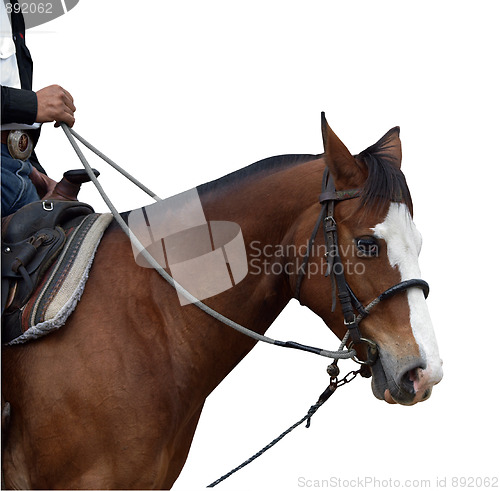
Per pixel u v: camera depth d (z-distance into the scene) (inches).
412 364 189.2
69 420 190.7
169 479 210.8
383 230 191.0
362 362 199.0
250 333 199.9
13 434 197.8
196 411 212.2
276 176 205.6
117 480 191.8
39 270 200.1
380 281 192.5
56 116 210.8
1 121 208.8
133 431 191.8
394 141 206.7
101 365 192.1
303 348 199.6
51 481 193.3
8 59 221.8
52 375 192.4
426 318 191.5
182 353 198.4
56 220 208.1
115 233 208.1
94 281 201.0
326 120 195.3
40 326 191.8
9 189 215.0
